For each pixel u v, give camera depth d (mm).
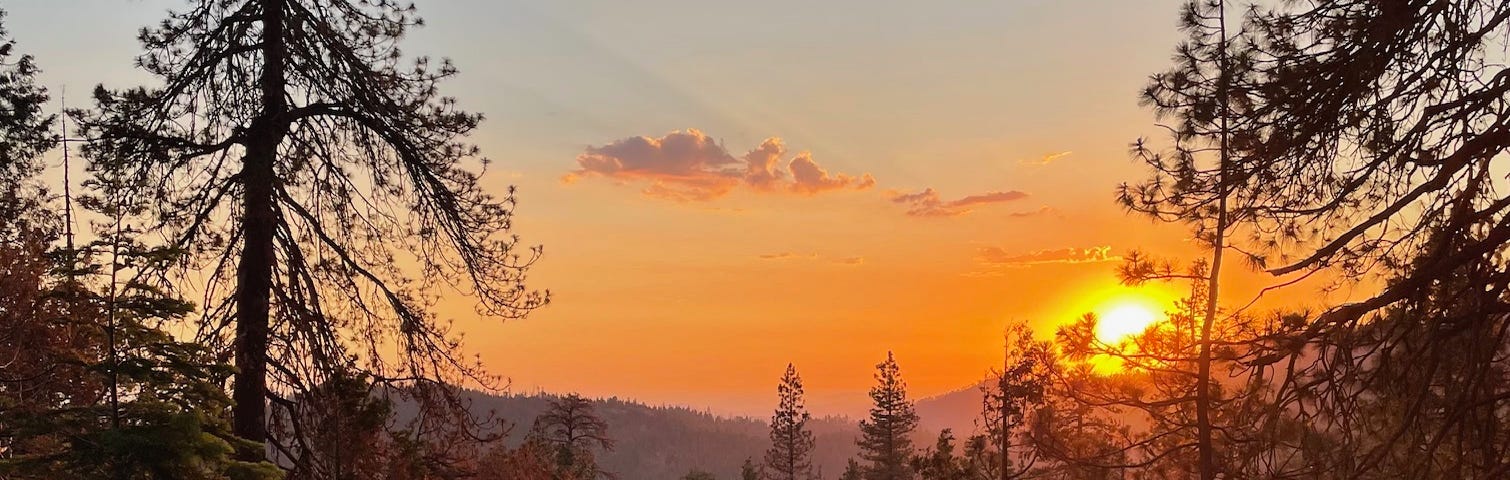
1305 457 7273
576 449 50906
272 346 11781
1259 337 7379
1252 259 8188
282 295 11844
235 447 8625
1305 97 6953
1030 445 16750
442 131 12586
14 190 13453
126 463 7332
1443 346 6242
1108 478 15852
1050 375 15445
